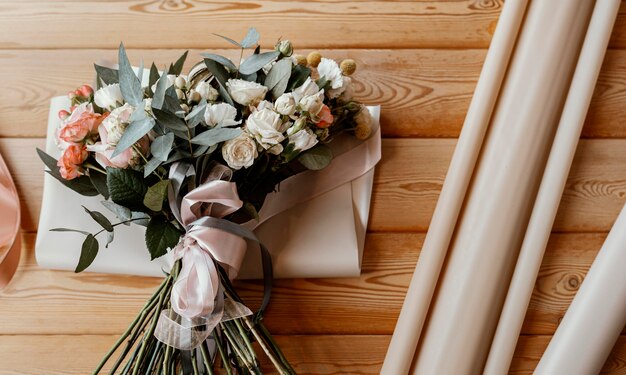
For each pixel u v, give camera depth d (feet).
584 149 3.97
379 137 3.92
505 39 3.81
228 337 3.52
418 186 3.99
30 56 4.06
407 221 3.97
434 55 4.09
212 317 3.41
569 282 3.90
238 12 4.11
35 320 3.89
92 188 3.55
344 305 3.92
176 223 3.52
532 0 3.85
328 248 3.85
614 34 4.05
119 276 3.92
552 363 3.62
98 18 4.09
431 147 4.02
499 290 3.75
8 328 3.89
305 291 3.92
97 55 4.07
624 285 3.53
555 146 3.73
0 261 3.82
